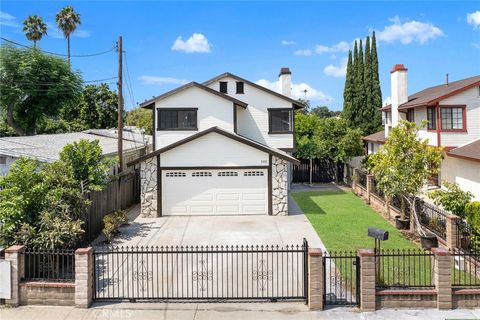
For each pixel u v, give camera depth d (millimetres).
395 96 27328
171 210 19734
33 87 35938
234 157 19688
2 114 37719
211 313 9281
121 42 21047
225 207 19766
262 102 25047
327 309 9445
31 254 10367
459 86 22406
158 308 9547
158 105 22578
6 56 34750
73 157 14898
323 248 14023
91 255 9883
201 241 15211
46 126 42156
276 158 19609
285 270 11945
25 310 9484
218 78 24984
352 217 18938
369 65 37625
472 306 9430
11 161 17250
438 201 14242
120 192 19938
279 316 9117
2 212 10969
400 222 16406
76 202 13289
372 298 9336
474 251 11555
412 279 10852
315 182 31016
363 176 24375
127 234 16344
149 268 12227
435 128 21781
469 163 18891
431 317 9008
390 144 15758
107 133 32031
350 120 37781
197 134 19500
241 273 11664
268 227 17172
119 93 20938
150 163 19656
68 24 51344
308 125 33625
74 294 9680
